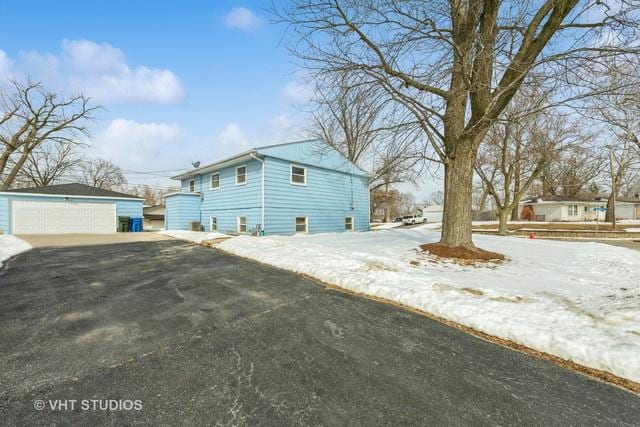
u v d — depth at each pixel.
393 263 6.06
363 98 6.81
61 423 1.73
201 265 6.31
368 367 2.43
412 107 6.84
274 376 2.26
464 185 7.17
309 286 4.80
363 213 18.17
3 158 20.66
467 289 4.30
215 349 2.66
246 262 6.66
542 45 5.66
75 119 23.00
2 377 2.16
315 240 9.78
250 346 2.73
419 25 6.02
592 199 36.09
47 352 2.55
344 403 1.96
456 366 2.49
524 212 37.41
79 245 9.31
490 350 2.79
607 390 2.20
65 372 2.25
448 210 7.38
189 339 2.85
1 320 3.24
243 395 2.02
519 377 2.34
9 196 14.30
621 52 4.96
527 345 2.86
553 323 3.14
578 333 2.88
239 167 14.16
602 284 4.97
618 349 2.53
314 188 15.06
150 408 1.87
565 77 5.39
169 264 6.40
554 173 23.77
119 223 17.22
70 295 4.17
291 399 1.99
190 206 16.62
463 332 3.19
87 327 3.09
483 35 5.94
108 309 3.63
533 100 6.70
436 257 6.73
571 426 1.80
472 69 6.02
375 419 1.82
